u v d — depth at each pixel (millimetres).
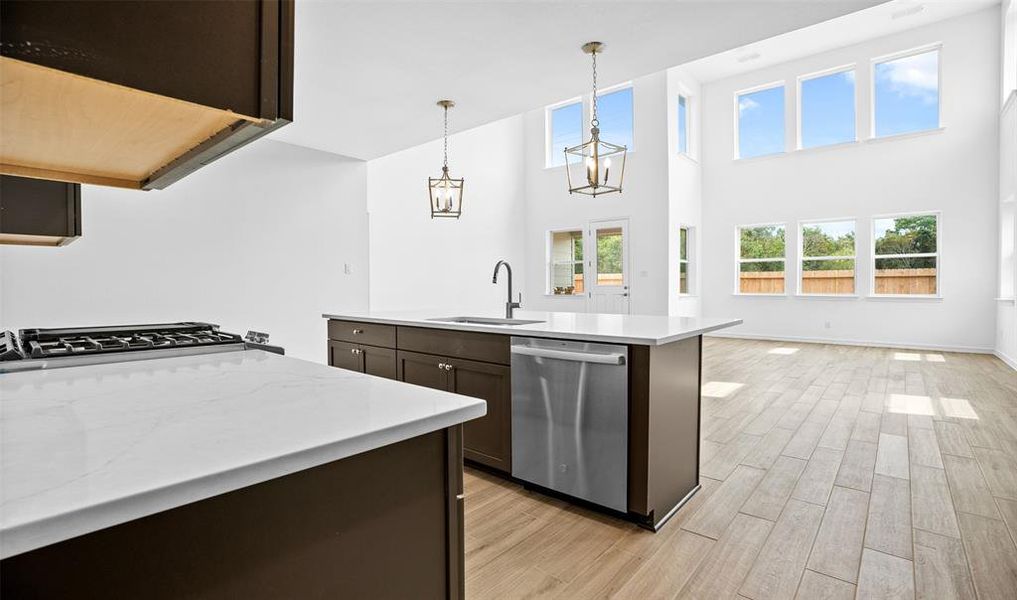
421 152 6816
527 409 2330
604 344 2057
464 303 7543
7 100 625
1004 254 6074
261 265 4465
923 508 2215
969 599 1590
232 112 601
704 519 2141
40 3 488
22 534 438
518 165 8750
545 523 2109
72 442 657
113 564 548
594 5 2381
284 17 634
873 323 7277
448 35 2643
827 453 2936
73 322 3355
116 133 790
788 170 7879
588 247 8305
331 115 3902
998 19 6391
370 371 3113
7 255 3078
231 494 638
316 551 723
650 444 1988
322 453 663
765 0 2361
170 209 3854
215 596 627
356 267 5242
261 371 1171
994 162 6441
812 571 1756
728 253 8453
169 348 1384
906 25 6824
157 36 551
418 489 853
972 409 3828
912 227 7047
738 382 4871
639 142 7723
